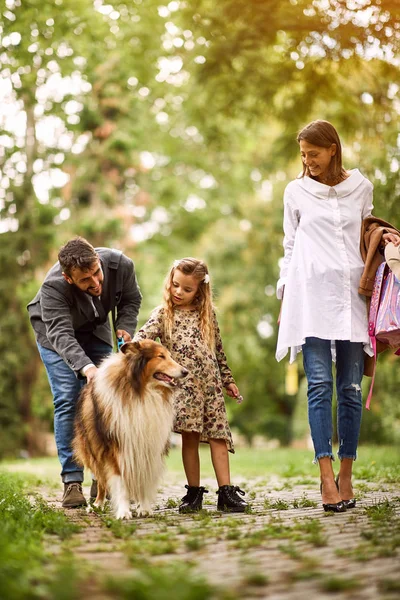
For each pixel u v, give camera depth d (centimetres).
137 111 2416
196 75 1145
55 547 373
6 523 410
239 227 2680
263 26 992
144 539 400
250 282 2528
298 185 561
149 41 1270
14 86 1135
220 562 337
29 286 2161
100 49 1292
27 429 2162
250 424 3020
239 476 973
